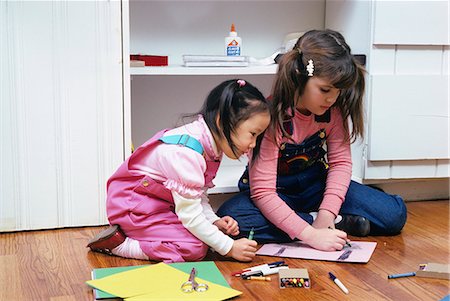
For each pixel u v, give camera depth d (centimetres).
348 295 120
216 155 144
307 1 218
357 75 147
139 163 146
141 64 179
